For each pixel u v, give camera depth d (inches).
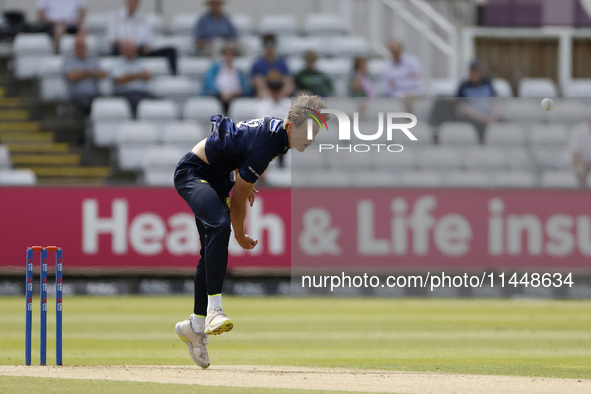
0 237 1588.3
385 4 2244.1
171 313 1344.7
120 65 1971.0
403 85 2074.3
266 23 2258.9
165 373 699.4
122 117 1908.2
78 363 850.1
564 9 2320.4
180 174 700.0
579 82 2306.8
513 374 745.0
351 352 965.2
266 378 676.1
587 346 1022.4
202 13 2268.7
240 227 711.1
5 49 2078.0
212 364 843.4
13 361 860.0
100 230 1603.1
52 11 2127.2
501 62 2317.9
